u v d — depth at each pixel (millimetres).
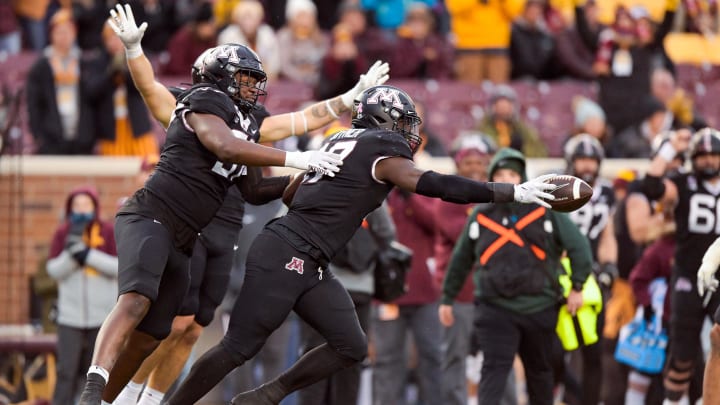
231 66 24000
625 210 35969
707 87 56719
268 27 53250
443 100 51906
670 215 34031
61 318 35125
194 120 23406
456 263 31859
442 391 35094
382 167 23703
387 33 53781
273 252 23906
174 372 27125
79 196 35219
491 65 54312
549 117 52906
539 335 30484
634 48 50594
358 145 23891
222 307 35438
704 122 48812
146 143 46156
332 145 24219
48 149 45594
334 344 24344
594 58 55281
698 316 32031
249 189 25359
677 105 48812
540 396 30922
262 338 23969
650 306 34250
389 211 35719
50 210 44906
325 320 24219
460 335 35156
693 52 60344
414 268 35125
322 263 24031
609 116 50469
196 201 23734
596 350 33312
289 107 50312
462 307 35188
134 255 23047
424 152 44156
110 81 45656
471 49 54344
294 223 24047
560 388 39594
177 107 23828
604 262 35000
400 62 52375
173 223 23672
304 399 31922
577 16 55031
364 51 51969
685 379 32375
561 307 31281
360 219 24109
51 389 37250
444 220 35406
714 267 27328
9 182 44156
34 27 54625
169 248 23625
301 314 24438
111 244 35219
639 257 36062
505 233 30578
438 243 35781
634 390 35438
